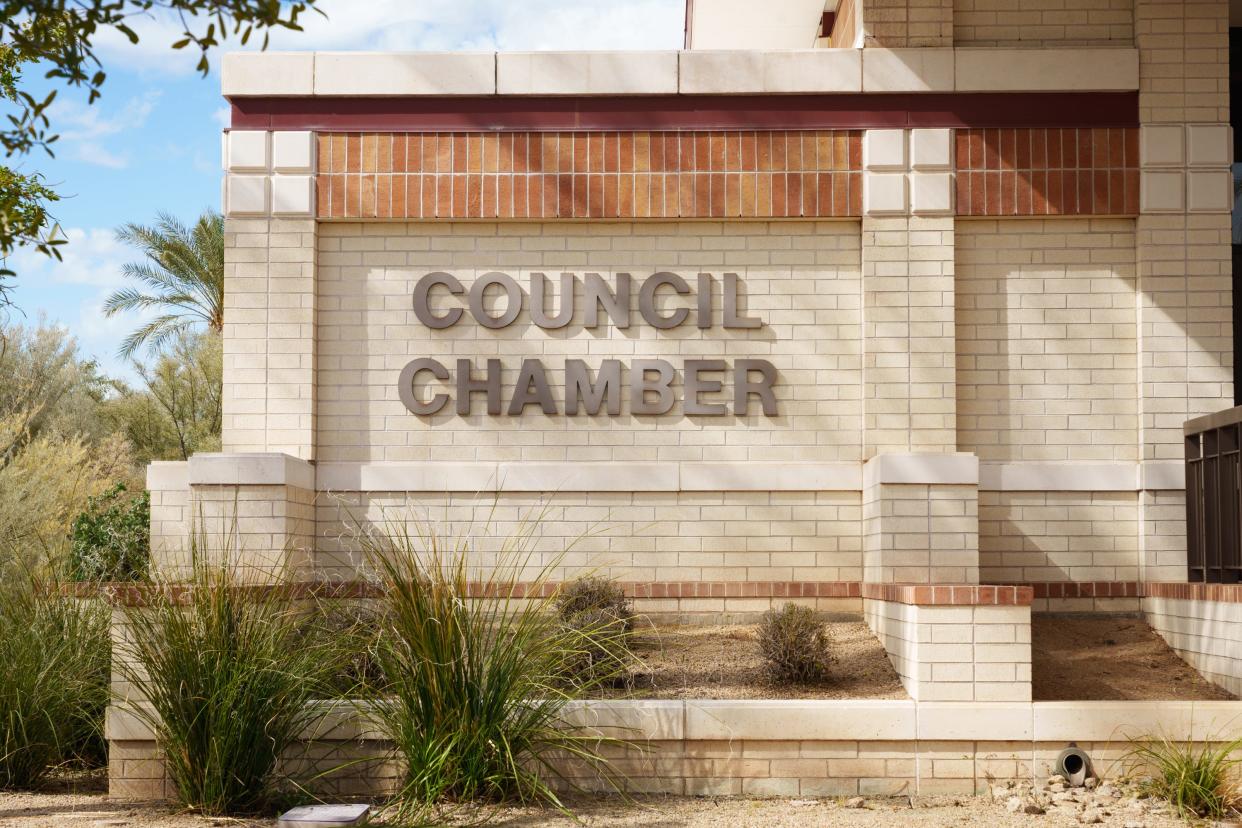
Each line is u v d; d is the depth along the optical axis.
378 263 11.15
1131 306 11.01
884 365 10.80
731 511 10.95
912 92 10.94
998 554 10.86
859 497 10.94
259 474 9.96
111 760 8.30
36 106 5.41
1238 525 9.34
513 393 11.05
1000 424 10.98
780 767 8.30
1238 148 12.37
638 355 11.09
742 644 10.02
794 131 11.01
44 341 26.95
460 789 7.65
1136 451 10.94
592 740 8.25
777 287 11.10
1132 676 9.43
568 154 11.05
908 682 8.71
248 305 10.94
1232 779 7.95
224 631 7.74
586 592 9.88
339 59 11.03
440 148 11.08
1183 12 10.98
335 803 7.94
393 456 11.04
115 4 5.11
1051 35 11.12
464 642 7.72
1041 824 7.37
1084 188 10.91
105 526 11.27
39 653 8.55
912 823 7.38
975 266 11.06
